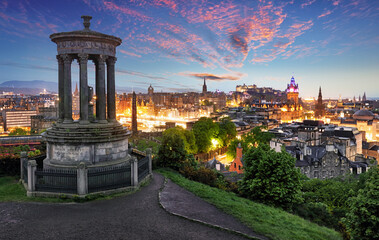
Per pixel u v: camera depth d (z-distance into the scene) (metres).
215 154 126.31
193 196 25.16
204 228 17.95
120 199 22.72
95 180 23.55
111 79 29.44
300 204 35.66
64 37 26.86
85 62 27.17
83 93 27.28
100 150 27.11
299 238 18.77
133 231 16.97
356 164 83.69
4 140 51.59
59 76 28.67
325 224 31.25
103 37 27.55
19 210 19.84
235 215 20.92
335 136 112.00
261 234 17.98
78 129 26.56
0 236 15.84
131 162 25.19
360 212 24.44
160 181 29.56
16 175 30.83
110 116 29.62
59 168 25.88
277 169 31.22
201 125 124.19
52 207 20.58
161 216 19.53
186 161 41.03
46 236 15.99
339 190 45.25
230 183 38.22
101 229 17.09
